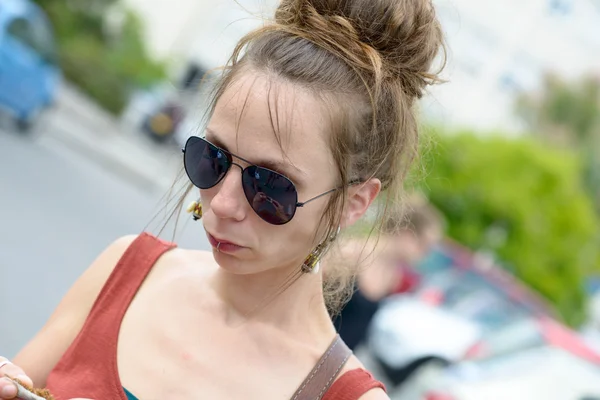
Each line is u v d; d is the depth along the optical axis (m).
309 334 2.09
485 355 7.12
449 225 14.38
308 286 2.09
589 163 22.08
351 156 1.99
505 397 6.39
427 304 8.45
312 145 1.91
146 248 2.24
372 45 2.08
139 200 14.36
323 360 2.02
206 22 29.83
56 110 19.39
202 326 2.07
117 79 25.05
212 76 2.16
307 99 1.91
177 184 2.18
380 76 2.00
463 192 14.30
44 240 8.84
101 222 10.96
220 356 2.02
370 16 2.06
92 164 15.99
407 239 5.10
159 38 30.28
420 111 2.34
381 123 2.04
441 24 2.23
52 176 12.65
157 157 19.97
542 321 7.42
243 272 1.99
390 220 2.28
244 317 2.08
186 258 2.26
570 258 14.88
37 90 13.80
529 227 14.55
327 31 1.99
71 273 8.09
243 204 1.92
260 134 1.90
